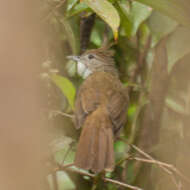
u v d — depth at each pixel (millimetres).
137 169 10102
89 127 8148
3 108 5223
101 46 11172
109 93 9477
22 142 5320
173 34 9422
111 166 7336
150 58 11500
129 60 12109
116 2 8656
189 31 9312
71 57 10258
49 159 7863
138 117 11156
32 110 5441
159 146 10219
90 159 7418
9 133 5246
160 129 11359
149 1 7652
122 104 9422
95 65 10844
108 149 7672
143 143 10898
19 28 5270
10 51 5188
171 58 9422
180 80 12062
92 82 9883
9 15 5211
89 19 10195
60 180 9023
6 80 5211
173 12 7656
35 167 5496
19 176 5258
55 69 8664
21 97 5316
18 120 5285
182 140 10516
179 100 12016
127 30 9281
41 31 7590
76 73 10531
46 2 8133
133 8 9203
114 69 11148
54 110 8352
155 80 10711
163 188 9742
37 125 5574
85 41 10508
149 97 10867
